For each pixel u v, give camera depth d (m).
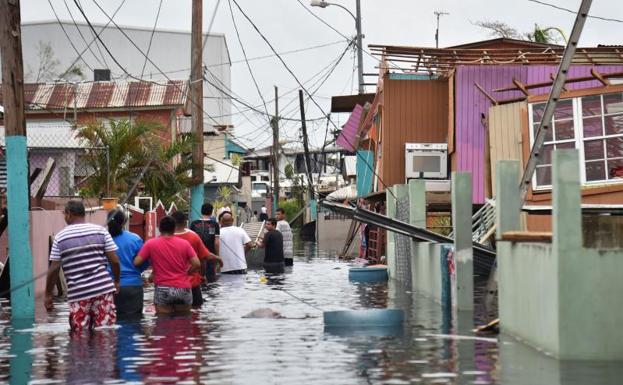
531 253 10.65
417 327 12.68
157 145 30.42
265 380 8.66
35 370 9.55
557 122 20.09
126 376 9.07
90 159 29.20
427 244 17.91
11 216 14.83
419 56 27.28
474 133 26.64
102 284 12.63
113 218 14.50
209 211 22.08
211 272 22.42
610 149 19.53
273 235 26.41
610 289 9.49
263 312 14.42
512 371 8.92
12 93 14.87
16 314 14.78
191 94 30.20
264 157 97.31
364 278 23.20
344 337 11.73
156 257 14.62
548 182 20.03
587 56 25.94
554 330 9.70
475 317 13.93
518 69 26.61
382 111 29.05
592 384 8.21
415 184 19.66
